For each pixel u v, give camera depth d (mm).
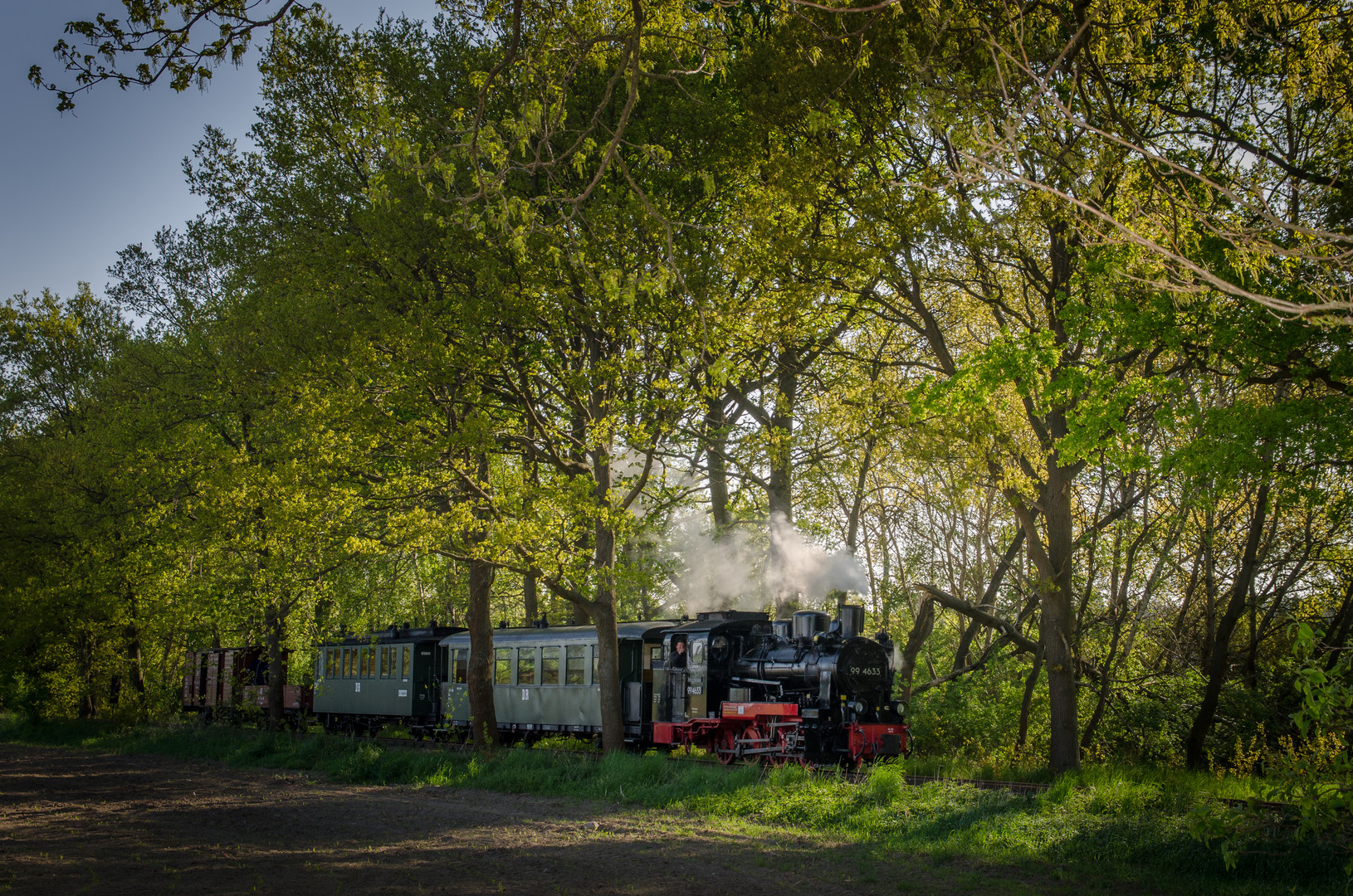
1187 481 13406
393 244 17188
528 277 16359
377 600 28828
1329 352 12211
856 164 15391
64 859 10820
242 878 9742
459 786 16969
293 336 17141
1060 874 9406
